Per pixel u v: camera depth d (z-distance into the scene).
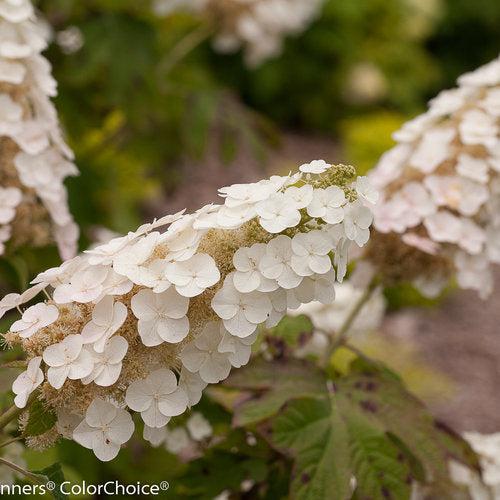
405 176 1.61
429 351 4.30
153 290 1.24
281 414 1.46
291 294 1.27
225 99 2.57
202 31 3.08
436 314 4.66
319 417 1.47
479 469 1.57
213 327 1.27
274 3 3.14
